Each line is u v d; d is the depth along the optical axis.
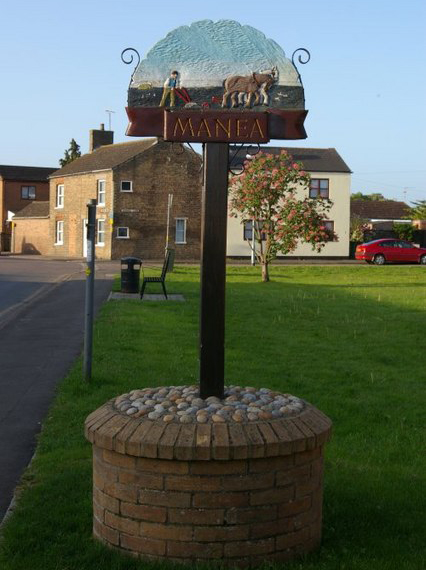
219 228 4.95
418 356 11.79
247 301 20.03
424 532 4.95
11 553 4.56
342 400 8.63
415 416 8.05
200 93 5.23
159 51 5.23
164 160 51.03
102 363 10.52
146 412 4.53
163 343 12.47
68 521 5.00
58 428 7.39
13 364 11.02
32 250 62.41
